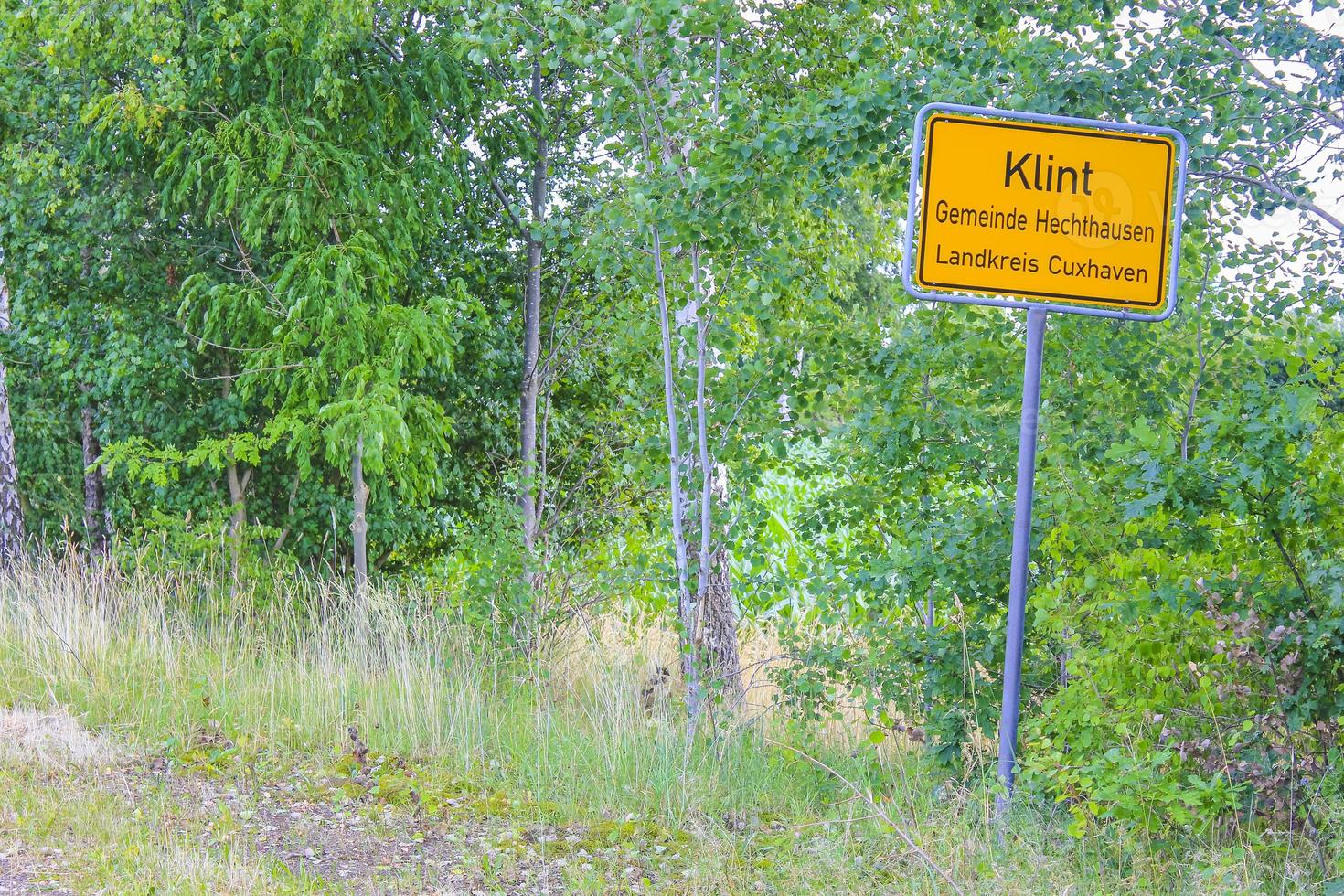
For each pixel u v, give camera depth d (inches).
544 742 271.3
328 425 386.9
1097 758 184.9
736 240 275.6
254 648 349.1
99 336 418.0
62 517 517.7
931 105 191.0
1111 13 256.5
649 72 274.7
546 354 454.0
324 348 368.5
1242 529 191.9
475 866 202.4
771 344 283.1
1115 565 195.3
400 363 359.3
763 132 258.8
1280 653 188.1
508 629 347.9
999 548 242.8
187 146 375.9
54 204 398.3
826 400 284.4
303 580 403.2
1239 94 255.0
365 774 253.8
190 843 204.2
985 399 264.1
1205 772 188.2
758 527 291.3
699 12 261.9
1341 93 240.2
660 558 323.3
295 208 360.5
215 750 264.4
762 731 270.8
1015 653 199.8
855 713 294.2
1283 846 180.4
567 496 450.9
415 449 381.4
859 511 278.4
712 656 296.2
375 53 395.2
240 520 418.6
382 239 390.0
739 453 291.0
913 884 179.2
